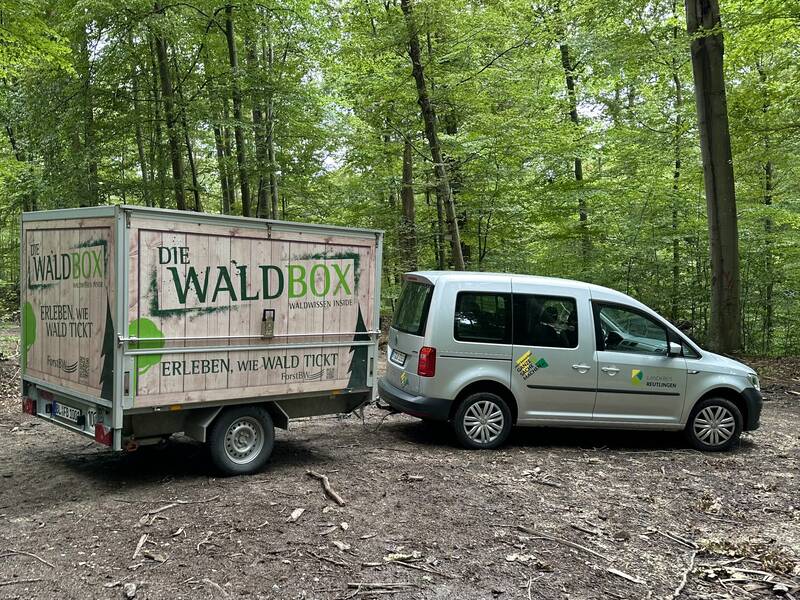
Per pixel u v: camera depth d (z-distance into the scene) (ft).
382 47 41.88
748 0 38.86
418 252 57.00
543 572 12.52
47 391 18.86
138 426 16.56
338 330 20.16
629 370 22.59
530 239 55.77
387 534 13.98
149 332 16.26
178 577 11.65
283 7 50.62
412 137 49.65
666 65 52.90
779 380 37.29
